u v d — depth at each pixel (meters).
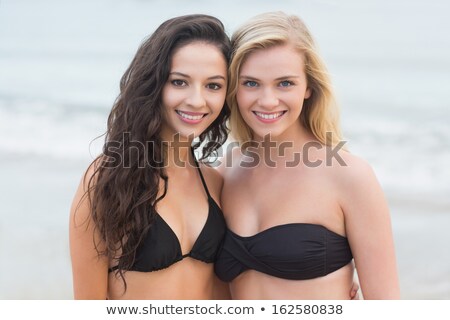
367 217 3.56
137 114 3.56
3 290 8.23
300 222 3.64
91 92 17.36
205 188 3.88
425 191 12.59
